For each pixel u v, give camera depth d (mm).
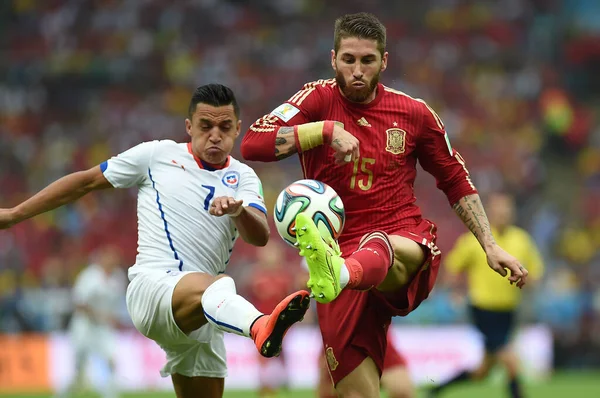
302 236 16578
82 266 74438
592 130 102562
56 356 57656
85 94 99250
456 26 110500
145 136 94750
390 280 19531
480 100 101312
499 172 90750
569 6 115125
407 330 60438
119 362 57031
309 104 19859
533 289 69938
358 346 20109
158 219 20578
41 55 103500
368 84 19250
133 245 80000
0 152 90125
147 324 20172
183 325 19703
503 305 41531
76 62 102062
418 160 21312
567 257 81875
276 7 110375
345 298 20172
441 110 99375
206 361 21562
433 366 60250
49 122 95938
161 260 20328
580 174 96938
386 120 20016
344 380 20234
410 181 20547
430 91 101125
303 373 58938
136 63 102625
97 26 106688
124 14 107625
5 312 65000
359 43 19078
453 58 106125
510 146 95000
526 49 109500
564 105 100312
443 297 65750
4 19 107125
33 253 76875
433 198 83062
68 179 20594
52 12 107750
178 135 95688
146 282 20031
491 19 111750
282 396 50344
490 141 95688
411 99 20406
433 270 20156
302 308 16859
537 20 112875
